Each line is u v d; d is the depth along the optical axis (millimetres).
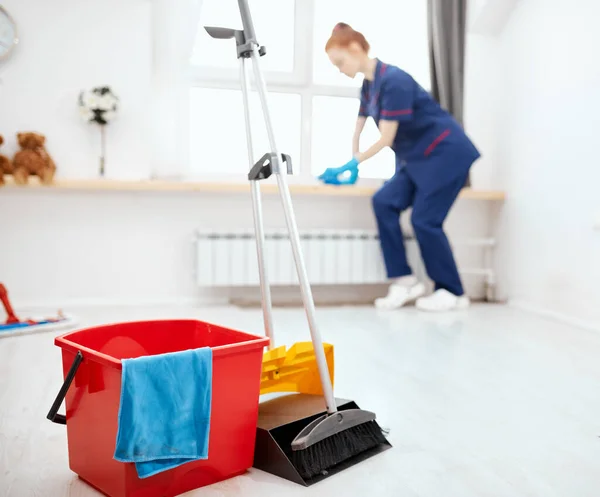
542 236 3084
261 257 1235
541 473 1154
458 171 2965
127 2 3053
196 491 1042
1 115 2959
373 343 2283
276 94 3371
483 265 3619
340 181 3189
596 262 2678
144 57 3082
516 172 3332
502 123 3475
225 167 3285
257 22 3318
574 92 2824
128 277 3180
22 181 2809
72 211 3088
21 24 2957
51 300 3092
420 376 1826
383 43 3426
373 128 3459
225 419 1061
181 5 3062
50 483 1072
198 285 3197
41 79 2992
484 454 1241
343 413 1162
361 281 3320
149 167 3133
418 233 3062
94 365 1000
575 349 2236
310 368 1337
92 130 3053
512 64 3373
